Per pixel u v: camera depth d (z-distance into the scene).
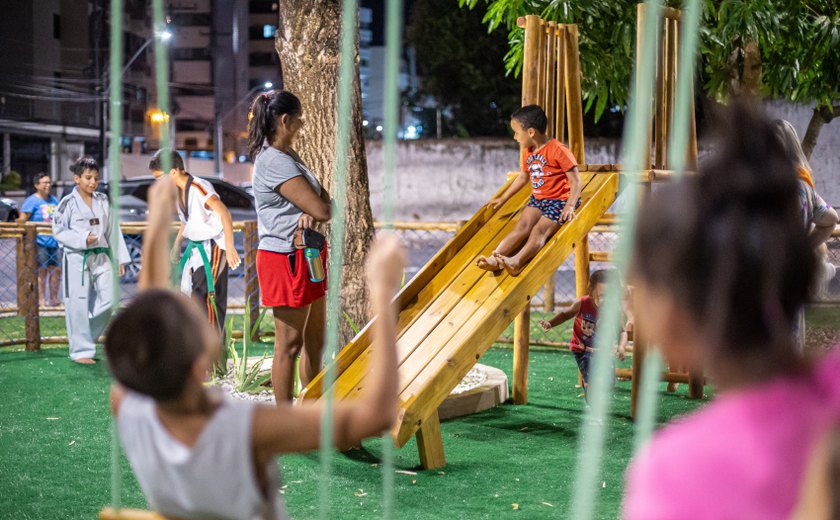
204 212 6.98
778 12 9.46
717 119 1.20
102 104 37.69
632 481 1.19
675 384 7.41
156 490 1.86
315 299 5.50
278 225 5.38
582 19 9.95
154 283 2.18
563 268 16.38
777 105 15.29
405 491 4.62
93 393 7.09
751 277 1.11
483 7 25.59
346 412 1.78
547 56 7.11
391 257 1.78
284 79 7.02
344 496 4.55
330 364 2.04
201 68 73.00
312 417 1.79
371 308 6.99
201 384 1.83
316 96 6.84
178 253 7.12
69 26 43.72
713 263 1.12
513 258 5.69
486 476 4.88
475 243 6.27
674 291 1.15
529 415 6.37
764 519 1.08
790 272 1.12
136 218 16.89
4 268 15.16
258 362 7.00
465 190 23.16
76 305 8.40
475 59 26.06
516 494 4.55
